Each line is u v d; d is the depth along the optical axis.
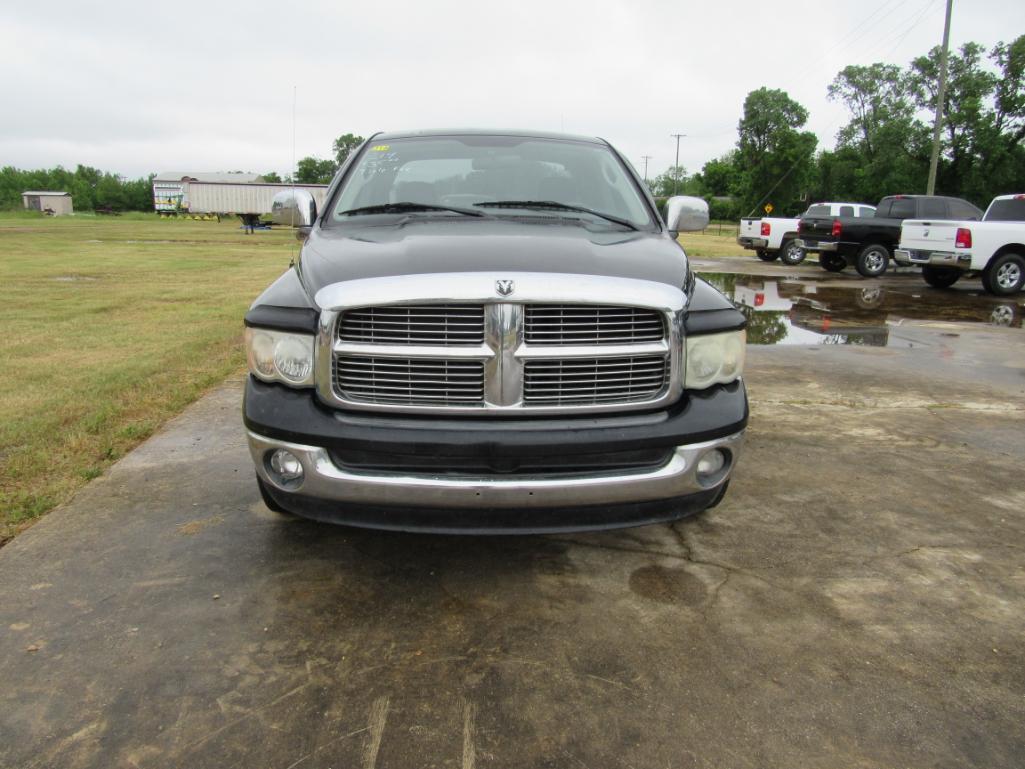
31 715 2.10
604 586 2.86
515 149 4.00
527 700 2.21
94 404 4.94
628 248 3.02
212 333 7.62
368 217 3.48
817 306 11.12
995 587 2.89
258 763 1.94
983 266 12.50
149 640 2.46
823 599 2.78
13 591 2.73
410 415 2.56
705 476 2.76
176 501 3.55
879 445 4.52
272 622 2.58
